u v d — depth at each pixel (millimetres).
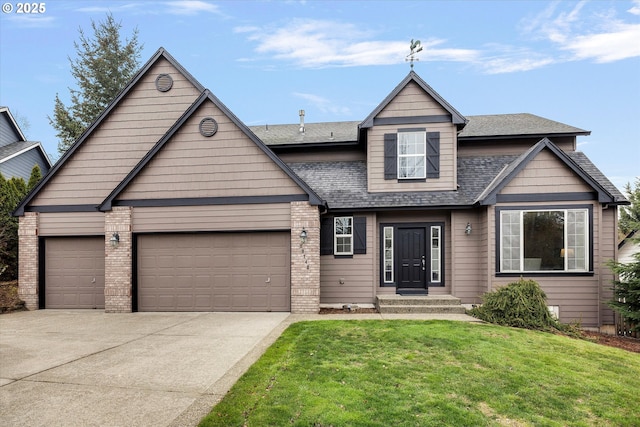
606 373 5812
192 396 4730
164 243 11141
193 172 10961
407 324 8523
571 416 4344
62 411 4324
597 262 10219
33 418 4148
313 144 13758
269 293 10828
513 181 10570
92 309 11984
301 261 10570
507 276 10547
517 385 5129
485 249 10875
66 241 12289
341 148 14125
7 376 5512
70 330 8664
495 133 13094
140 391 4902
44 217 12273
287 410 4215
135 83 12383
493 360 6086
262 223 10758
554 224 10438
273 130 16312
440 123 12070
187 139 10992
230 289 10938
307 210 10609
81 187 12297
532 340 7406
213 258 11023
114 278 11000
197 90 12312
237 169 10844
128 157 12297
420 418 4105
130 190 11102
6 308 11352
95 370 5758
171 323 9305
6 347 7180
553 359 6305
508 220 10578
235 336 7840
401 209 11594
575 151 12883
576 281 10281
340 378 5234
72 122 25469
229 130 10891
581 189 10328
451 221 11703
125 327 8906
